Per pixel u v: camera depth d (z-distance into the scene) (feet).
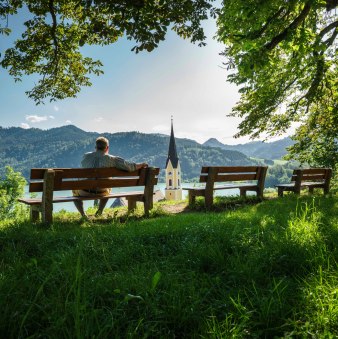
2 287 7.27
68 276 8.05
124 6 21.25
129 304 7.16
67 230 15.21
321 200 24.64
